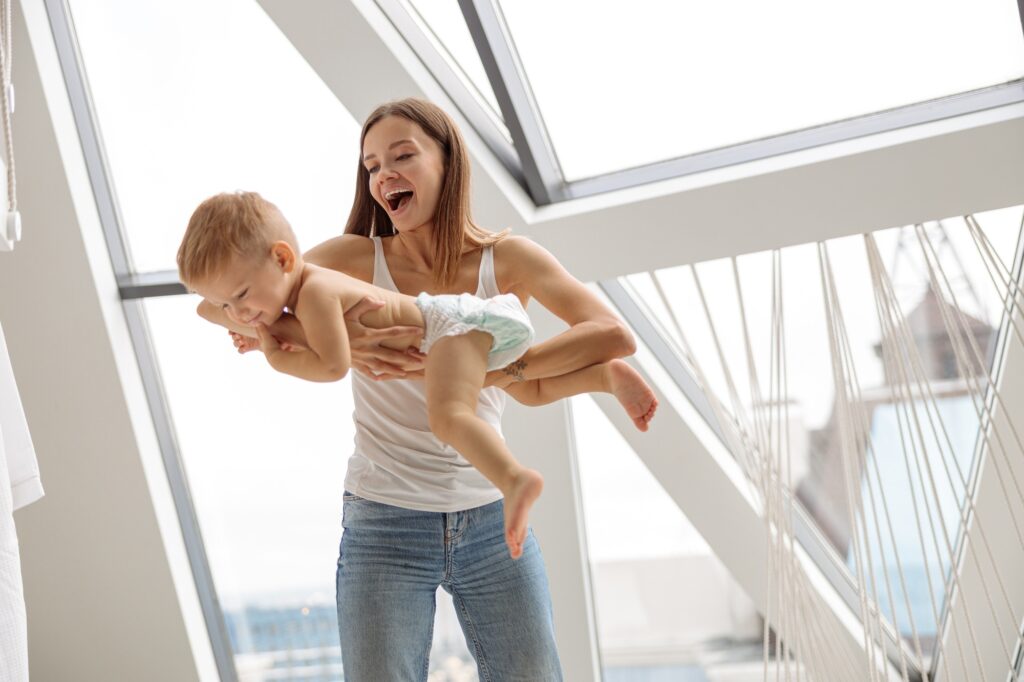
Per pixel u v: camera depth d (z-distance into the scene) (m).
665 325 3.49
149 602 4.08
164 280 3.81
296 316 1.82
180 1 3.38
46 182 3.47
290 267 1.80
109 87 3.60
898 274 3.27
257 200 1.80
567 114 3.23
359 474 1.95
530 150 3.15
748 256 3.31
